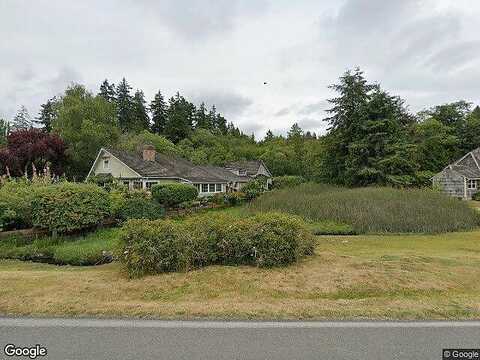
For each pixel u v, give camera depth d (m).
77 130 36.69
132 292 6.09
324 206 16.66
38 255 10.66
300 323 4.53
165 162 32.94
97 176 27.20
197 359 3.46
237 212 20.39
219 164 56.03
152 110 70.06
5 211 12.41
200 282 6.58
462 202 17.75
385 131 28.58
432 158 41.66
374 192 18.94
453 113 47.81
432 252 9.86
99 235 13.31
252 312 4.92
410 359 3.50
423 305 5.31
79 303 5.34
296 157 61.31
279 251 7.58
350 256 8.74
